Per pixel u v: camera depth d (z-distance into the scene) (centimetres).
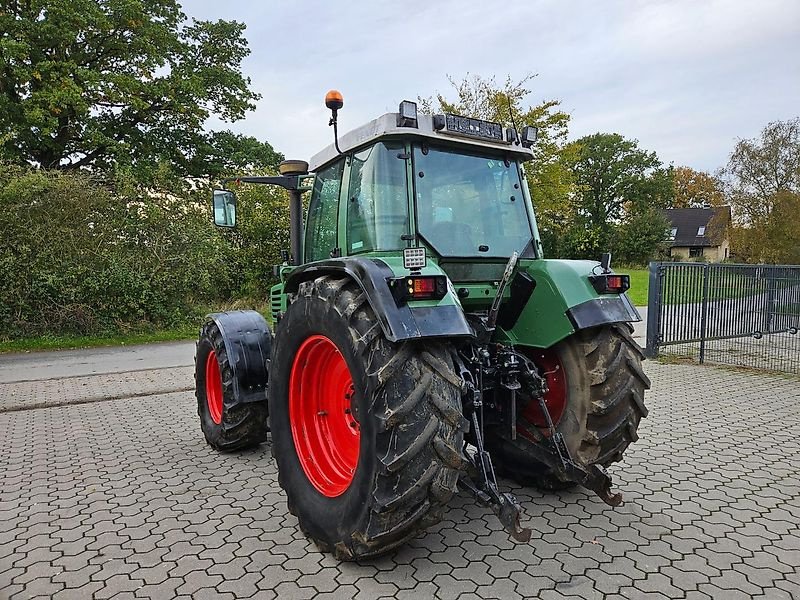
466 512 335
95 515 341
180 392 727
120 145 1738
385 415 243
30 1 1572
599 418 315
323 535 283
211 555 288
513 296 344
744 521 320
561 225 2269
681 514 330
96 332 1265
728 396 636
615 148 5919
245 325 459
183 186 1784
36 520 334
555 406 339
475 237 339
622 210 6075
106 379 821
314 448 317
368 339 253
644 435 489
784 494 359
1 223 1168
